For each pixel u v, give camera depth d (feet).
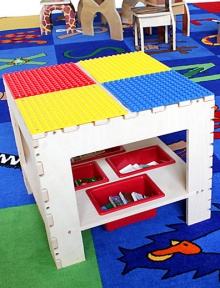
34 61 8.91
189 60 8.37
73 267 3.55
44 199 3.20
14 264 3.63
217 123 5.77
